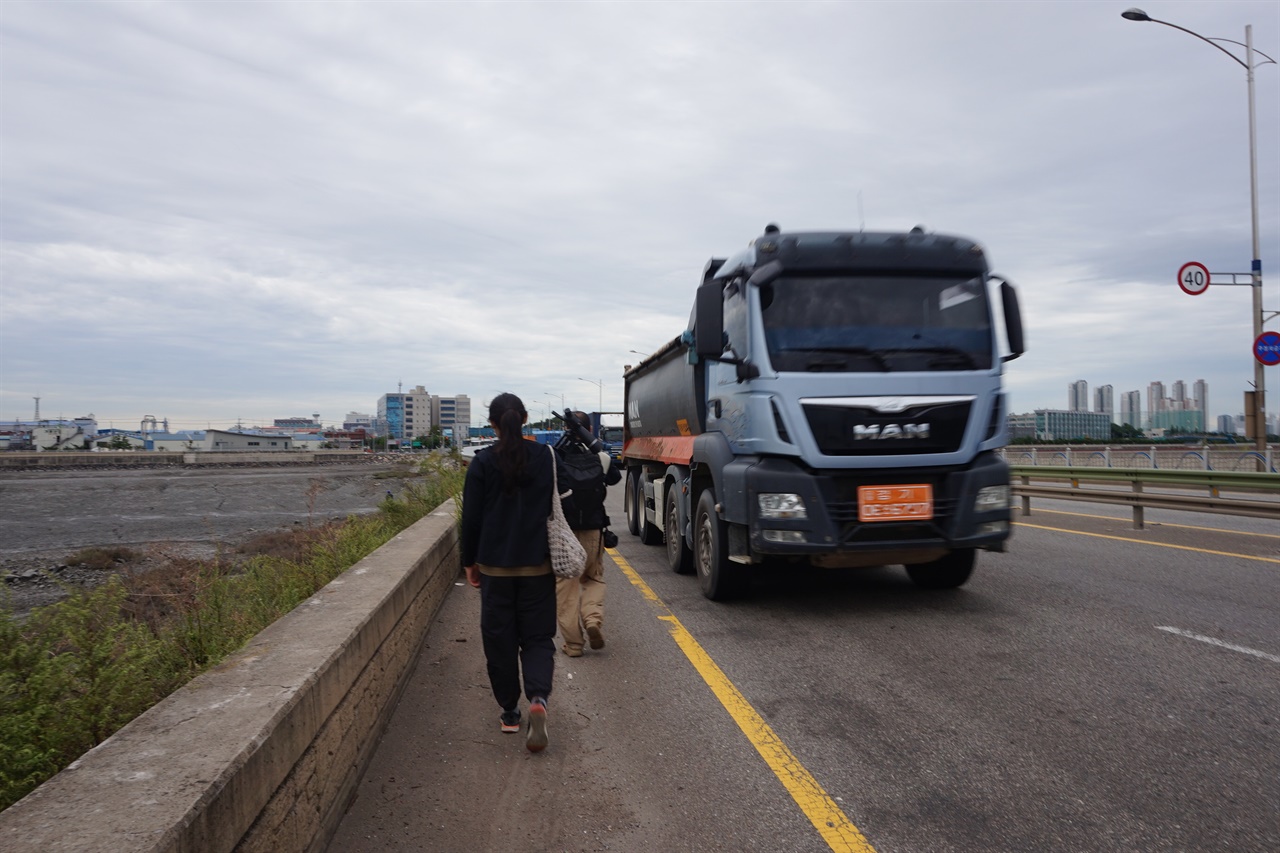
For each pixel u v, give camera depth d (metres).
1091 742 4.39
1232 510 11.74
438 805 3.78
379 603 4.65
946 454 7.07
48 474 64.69
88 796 2.24
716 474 8.07
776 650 6.40
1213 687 5.20
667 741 4.58
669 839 3.47
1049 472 18.91
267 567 7.55
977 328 7.48
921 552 7.09
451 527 9.38
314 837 3.20
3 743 3.06
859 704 5.11
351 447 185.00
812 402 7.01
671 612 7.89
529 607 4.56
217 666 3.39
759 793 3.90
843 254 7.46
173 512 31.45
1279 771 3.96
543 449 4.57
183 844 2.10
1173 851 3.27
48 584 15.16
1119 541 11.82
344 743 3.71
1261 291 21.39
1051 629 6.73
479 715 5.01
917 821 3.59
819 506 6.93
